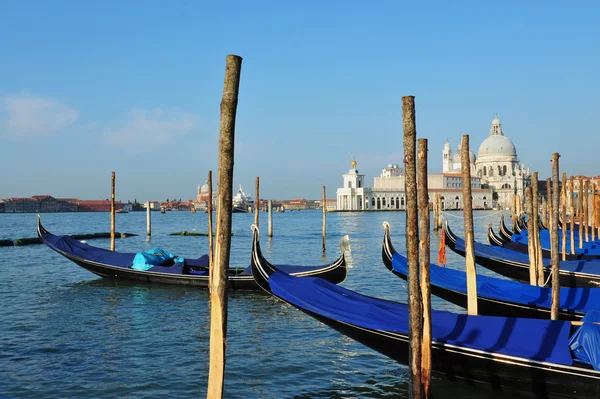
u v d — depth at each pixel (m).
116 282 23.70
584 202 33.97
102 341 14.55
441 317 11.30
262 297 20.03
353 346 14.08
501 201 171.38
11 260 34.78
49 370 12.25
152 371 12.20
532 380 9.60
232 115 7.30
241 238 59.88
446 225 24.17
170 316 17.34
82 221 125.94
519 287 14.92
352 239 55.16
